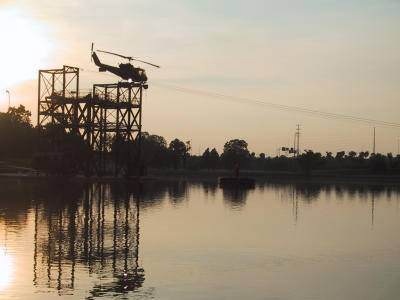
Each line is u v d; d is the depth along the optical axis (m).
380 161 186.12
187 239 29.17
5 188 68.44
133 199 58.12
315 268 21.81
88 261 22.39
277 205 55.69
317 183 134.12
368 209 53.72
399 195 82.69
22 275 19.58
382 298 17.22
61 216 38.94
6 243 26.50
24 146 151.38
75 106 92.94
